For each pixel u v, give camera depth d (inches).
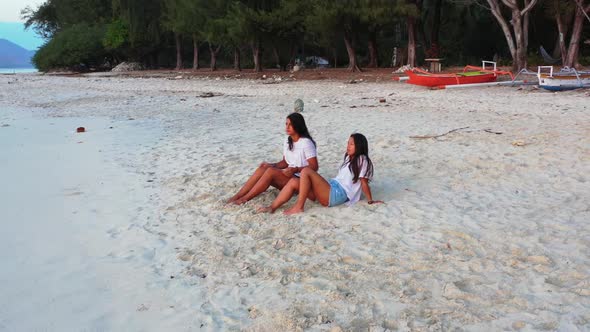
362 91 822.5
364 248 188.9
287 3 1284.4
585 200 237.1
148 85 1172.5
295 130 242.7
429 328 134.8
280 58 1572.3
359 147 231.5
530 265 170.6
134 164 340.8
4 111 685.9
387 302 149.6
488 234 197.9
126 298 158.6
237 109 634.8
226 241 201.3
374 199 247.1
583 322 135.6
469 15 1549.0
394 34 1716.3
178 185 283.9
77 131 481.7
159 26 1828.2
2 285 169.5
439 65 1042.1
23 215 241.8
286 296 155.0
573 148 340.5
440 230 202.5
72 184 295.0
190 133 457.7
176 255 189.9
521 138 379.9
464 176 286.4
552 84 693.9
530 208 228.7
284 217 224.4
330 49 1665.8
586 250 180.2
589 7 992.2
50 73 2191.2
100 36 2202.3
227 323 141.9
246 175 297.7
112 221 230.5
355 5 1135.0
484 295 152.1
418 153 344.5
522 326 135.3
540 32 1461.6
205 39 1496.1
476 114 521.7
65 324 144.4
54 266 183.9
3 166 343.6
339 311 145.5
